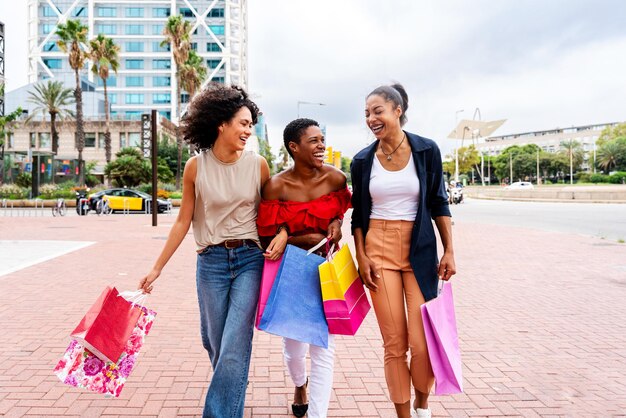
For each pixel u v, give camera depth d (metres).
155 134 16.81
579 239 12.48
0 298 5.89
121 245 11.30
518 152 108.50
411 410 2.71
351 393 3.18
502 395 3.14
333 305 2.35
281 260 2.46
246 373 2.44
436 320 2.35
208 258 2.53
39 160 33.41
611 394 3.15
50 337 4.35
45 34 81.69
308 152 2.46
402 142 2.53
